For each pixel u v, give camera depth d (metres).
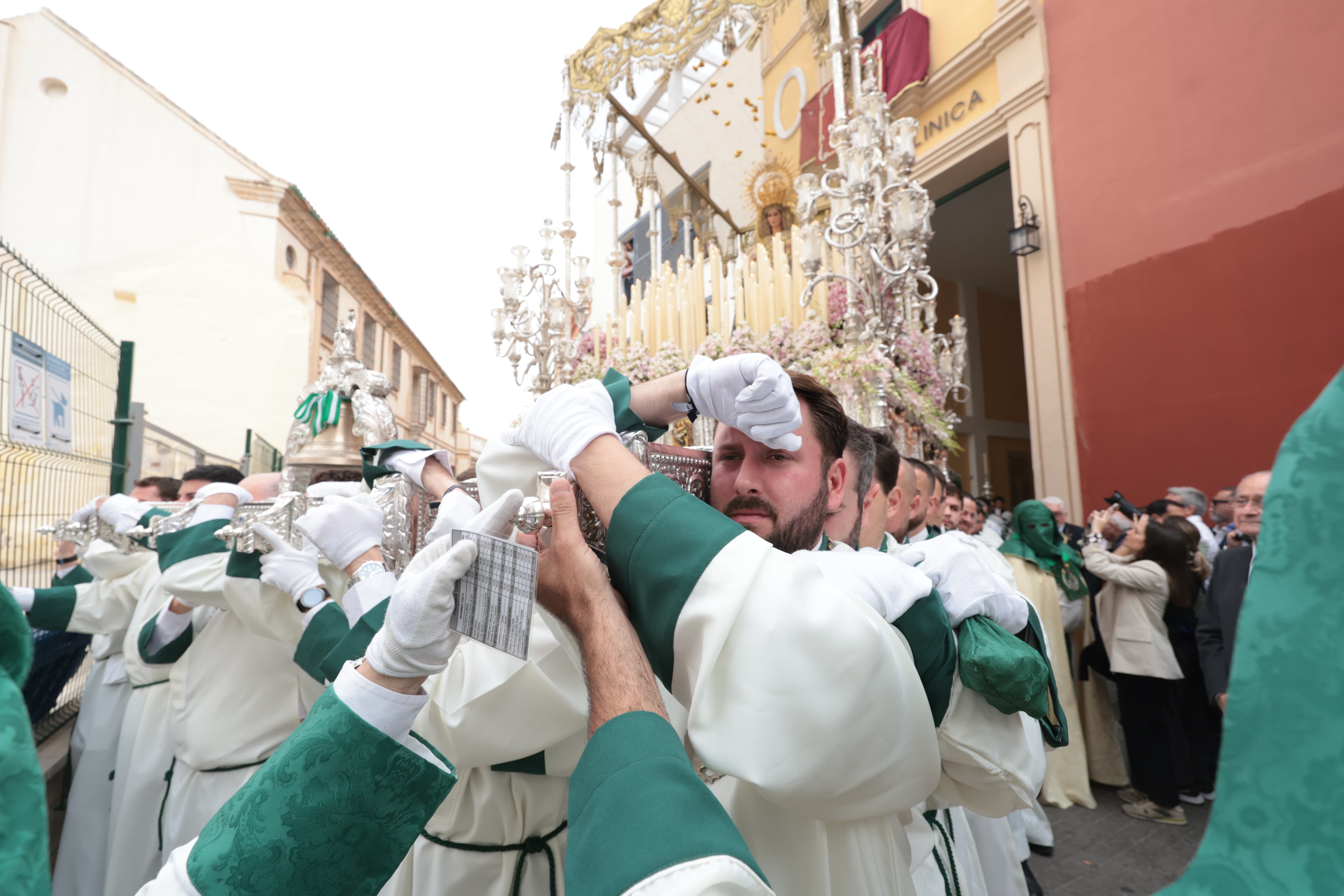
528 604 0.54
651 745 0.57
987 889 2.31
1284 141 5.92
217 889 0.55
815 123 7.44
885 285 4.00
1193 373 6.50
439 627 0.62
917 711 0.73
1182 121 6.65
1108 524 5.29
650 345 5.36
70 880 2.41
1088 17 7.53
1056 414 7.73
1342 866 0.26
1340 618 0.29
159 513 2.27
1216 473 6.32
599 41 6.41
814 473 0.97
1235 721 0.31
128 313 11.70
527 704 1.02
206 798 1.79
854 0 4.76
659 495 0.70
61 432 3.25
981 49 8.62
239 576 1.55
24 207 11.30
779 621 0.63
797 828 0.82
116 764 2.53
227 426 11.64
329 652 1.31
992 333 13.97
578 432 0.76
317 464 2.03
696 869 0.48
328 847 0.58
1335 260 5.61
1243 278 6.17
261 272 12.20
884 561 0.92
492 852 1.19
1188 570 3.78
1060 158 7.80
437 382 28.45
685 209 8.88
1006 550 4.02
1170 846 3.36
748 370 0.87
